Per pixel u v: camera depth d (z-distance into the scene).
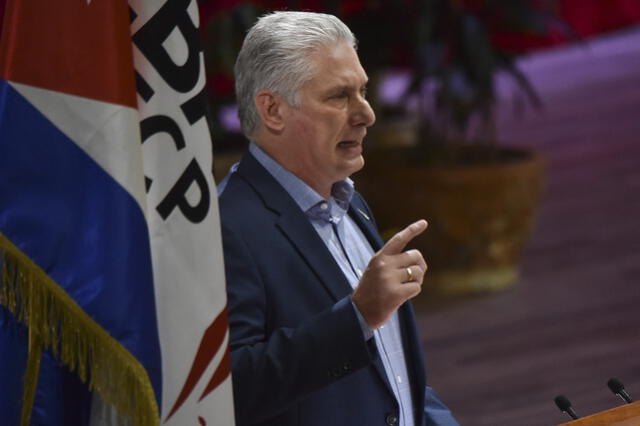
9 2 4.82
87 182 4.73
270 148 5.88
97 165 4.72
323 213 5.93
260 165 5.89
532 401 12.70
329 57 5.65
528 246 18.25
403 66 16.84
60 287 4.70
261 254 5.60
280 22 5.74
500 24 16.20
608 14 22.98
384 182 15.85
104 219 4.71
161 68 4.95
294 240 5.70
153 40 4.94
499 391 13.02
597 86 29.05
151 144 4.93
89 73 4.74
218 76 16.62
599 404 12.52
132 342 4.68
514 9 15.77
